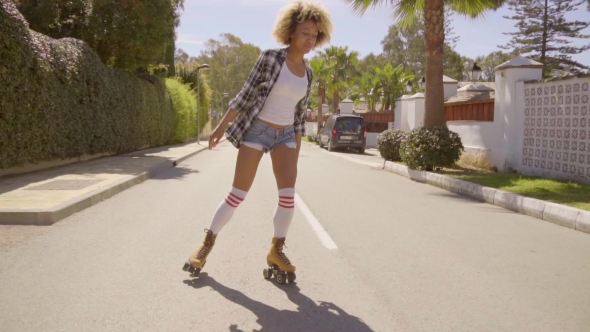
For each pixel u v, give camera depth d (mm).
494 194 8430
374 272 4430
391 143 14828
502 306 3658
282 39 3850
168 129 27297
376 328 3246
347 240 5621
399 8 14883
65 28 17312
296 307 3578
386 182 11523
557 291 3992
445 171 12328
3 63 9266
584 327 3301
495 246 5438
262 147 3861
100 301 3613
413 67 59156
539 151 11062
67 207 6707
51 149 11969
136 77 20844
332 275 4332
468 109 15266
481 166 13523
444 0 14250
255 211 7359
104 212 7078
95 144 15469
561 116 10312
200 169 14469
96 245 5180
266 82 3701
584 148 9680
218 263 4625
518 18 37688
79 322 3246
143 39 17688
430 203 8430
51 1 16125
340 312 3500
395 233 6012
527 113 11453
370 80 41969
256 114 3766
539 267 4645
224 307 3549
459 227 6430
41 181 9477
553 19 36625
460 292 3943
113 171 11711
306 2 3777
